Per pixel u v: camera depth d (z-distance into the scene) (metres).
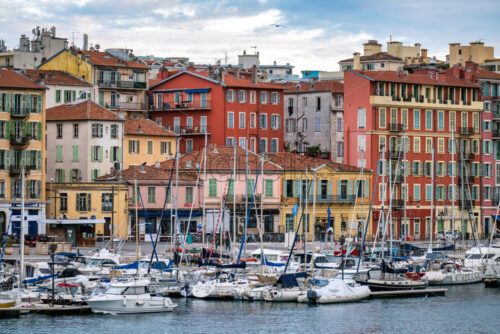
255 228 182.75
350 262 140.75
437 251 157.38
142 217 177.00
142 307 116.06
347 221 193.75
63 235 165.75
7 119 167.88
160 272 130.75
